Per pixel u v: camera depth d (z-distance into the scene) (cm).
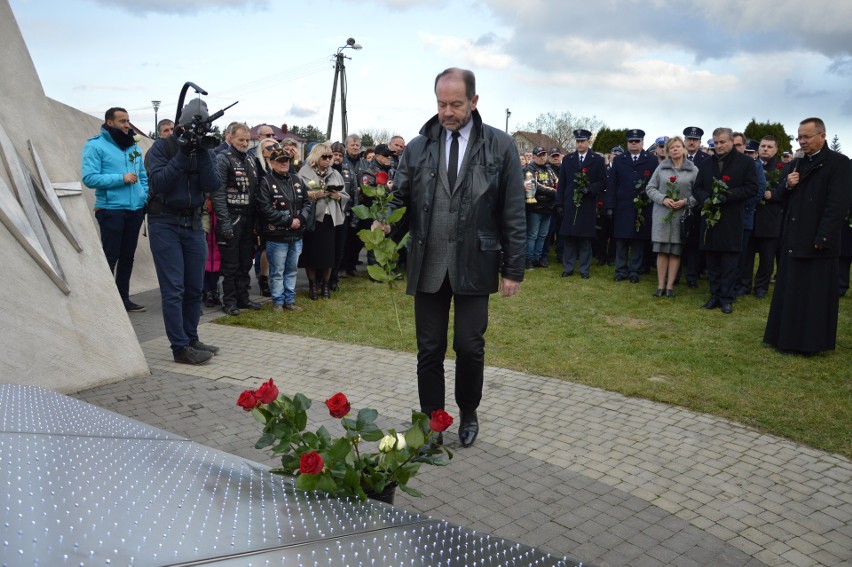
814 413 475
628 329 729
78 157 952
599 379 538
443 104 357
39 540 85
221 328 678
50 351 459
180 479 122
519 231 381
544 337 687
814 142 604
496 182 374
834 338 623
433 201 374
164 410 441
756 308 856
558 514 329
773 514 336
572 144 5603
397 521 122
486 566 105
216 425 420
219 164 707
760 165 912
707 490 359
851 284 1061
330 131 3531
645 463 389
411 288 384
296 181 761
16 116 549
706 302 865
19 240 468
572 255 1080
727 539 312
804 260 618
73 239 520
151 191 523
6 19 576
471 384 401
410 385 514
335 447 192
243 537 101
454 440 413
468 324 386
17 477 103
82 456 122
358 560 99
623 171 1008
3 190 472
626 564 289
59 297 484
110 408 439
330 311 780
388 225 324
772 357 622
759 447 416
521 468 378
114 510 99
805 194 613
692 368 581
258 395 210
